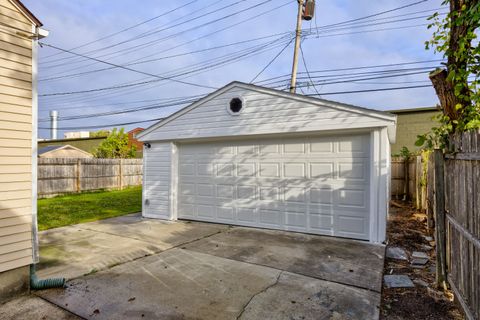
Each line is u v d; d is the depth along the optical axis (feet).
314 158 19.48
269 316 9.18
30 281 11.26
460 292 9.21
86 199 39.63
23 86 11.52
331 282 11.72
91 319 9.09
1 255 10.57
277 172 20.80
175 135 24.82
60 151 66.18
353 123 17.54
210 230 21.15
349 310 9.52
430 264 13.92
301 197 19.88
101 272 13.01
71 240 18.53
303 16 35.40
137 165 58.29
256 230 20.98
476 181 7.58
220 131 22.50
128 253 15.71
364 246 16.67
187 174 25.23
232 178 22.77
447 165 10.89
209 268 13.39
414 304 10.00
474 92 10.25
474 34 9.43
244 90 21.43
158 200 26.21
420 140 12.32
